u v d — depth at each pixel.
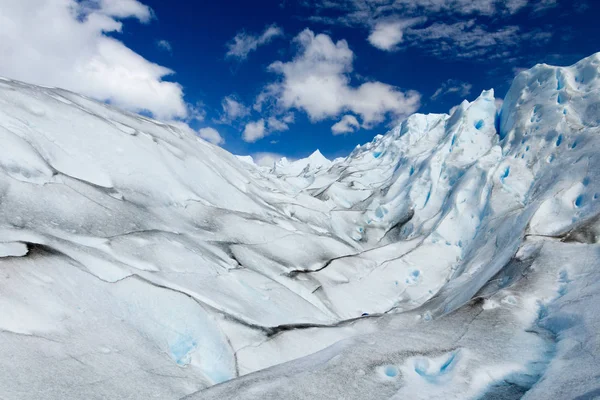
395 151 48.81
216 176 22.73
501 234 19.55
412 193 31.88
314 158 79.06
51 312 7.65
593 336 6.30
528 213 17.62
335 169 51.06
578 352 6.08
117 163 16.39
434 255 23.47
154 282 10.48
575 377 5.33
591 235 11.55
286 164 80.62
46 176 12.67
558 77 27.25
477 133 33.44
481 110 35.16
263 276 15.71
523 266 11.07
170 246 13.34
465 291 14.92
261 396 5.38
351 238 29.64
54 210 11.74
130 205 14.91
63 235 10.88
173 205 17.42
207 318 10.27
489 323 7.84
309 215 28.67
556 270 9.91
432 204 30.22
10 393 5.60
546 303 8.59
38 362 6.43
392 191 35.25
